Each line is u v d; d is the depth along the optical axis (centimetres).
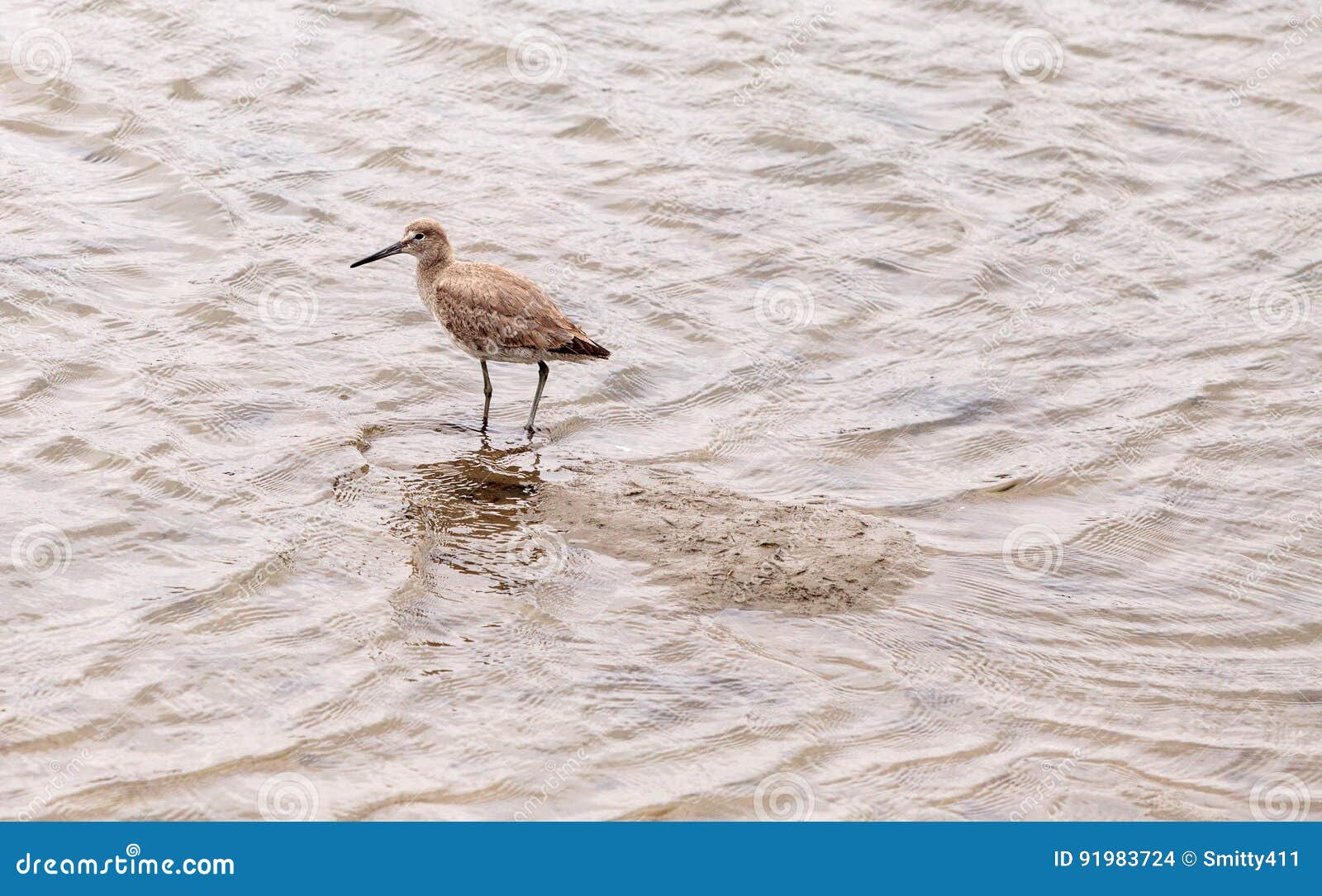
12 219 2002
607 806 1167
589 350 1670
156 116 2267
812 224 2134
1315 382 1845
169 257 1961
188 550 1434
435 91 2398
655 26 2612
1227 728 1283
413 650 1318
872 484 1623
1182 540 1548
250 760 1188
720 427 1722
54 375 1697
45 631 1310
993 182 2250
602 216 2130
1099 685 1326
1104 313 1977
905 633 1367
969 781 1210
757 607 1388
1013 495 1616
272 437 1633
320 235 2036
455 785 1178
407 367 1803
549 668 1303
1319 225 2183
